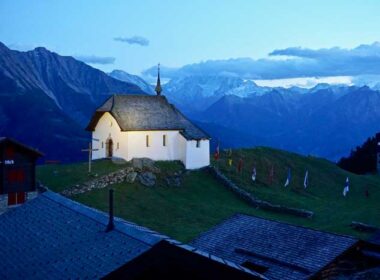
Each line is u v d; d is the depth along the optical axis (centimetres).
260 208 7375
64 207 2462
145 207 6831
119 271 1641
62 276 1762
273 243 3491
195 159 8475
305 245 3366
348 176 10300
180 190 7700
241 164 9300
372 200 8638
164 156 8381
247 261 3369
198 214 6800
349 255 3272
